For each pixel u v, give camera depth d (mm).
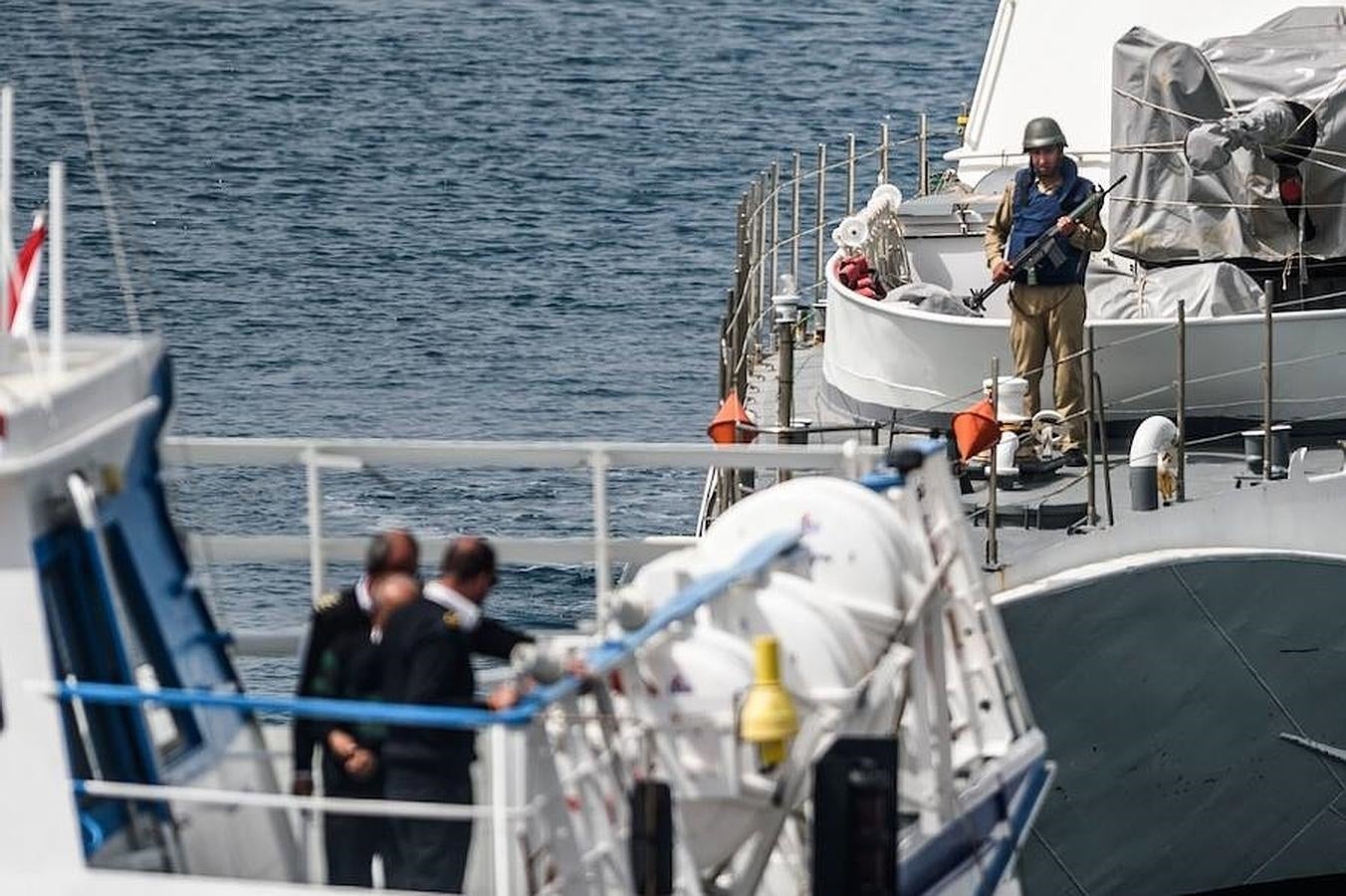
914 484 53562
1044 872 72062
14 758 41969
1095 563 70000
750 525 50938
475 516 134500
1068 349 81438
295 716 47125
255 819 47125
